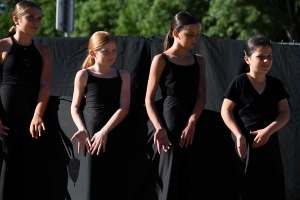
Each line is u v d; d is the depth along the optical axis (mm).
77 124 9961
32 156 10523
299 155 12039
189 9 29375
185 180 10016
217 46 12445
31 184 10547
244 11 26875
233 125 9609
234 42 12391
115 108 10125
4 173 10359
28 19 10250
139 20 31750
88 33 38062
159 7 29406
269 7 27547
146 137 10094
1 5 46500
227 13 26938
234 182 9930
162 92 10055
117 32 33125
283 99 9820
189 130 9742
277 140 9852
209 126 10086
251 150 9633
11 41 10414
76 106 10109
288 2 29594
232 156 10047
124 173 10164
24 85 10328
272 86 9773
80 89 10102
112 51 10031
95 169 9945
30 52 10422
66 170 10398
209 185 10062
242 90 9711
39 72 10531
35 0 40906
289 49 12164
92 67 10250
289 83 12125
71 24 17688
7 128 10281
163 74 9961
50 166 10531
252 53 9609
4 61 10344
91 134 9953
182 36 9820
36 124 10266
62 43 13344
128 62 12875
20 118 10344
